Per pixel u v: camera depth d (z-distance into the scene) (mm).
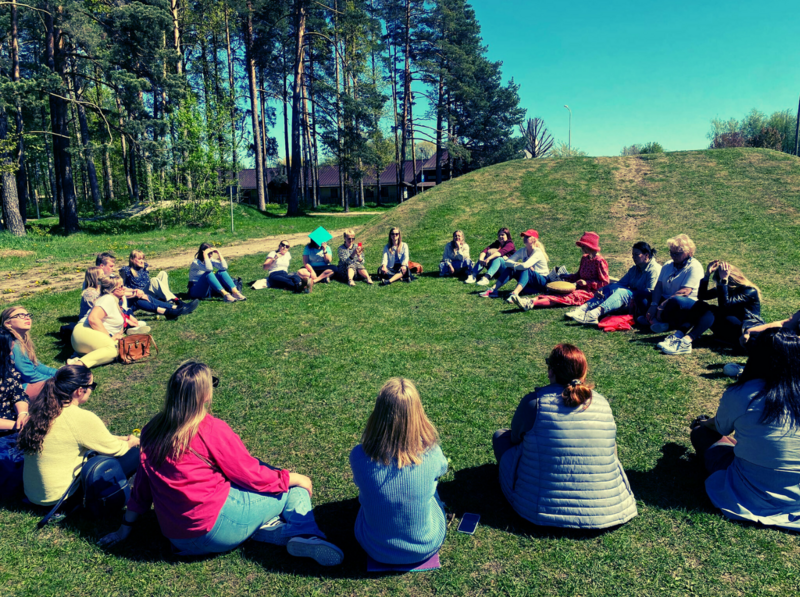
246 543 3080
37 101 24297
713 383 5086
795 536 2965
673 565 2793
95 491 3252
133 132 23953
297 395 5152
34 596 2693
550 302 8125
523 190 18188
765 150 18562
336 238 19078
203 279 9031
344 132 39000
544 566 2820
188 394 2723
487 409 4727
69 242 20094
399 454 2605
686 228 13414
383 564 2838
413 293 9352
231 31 38594
